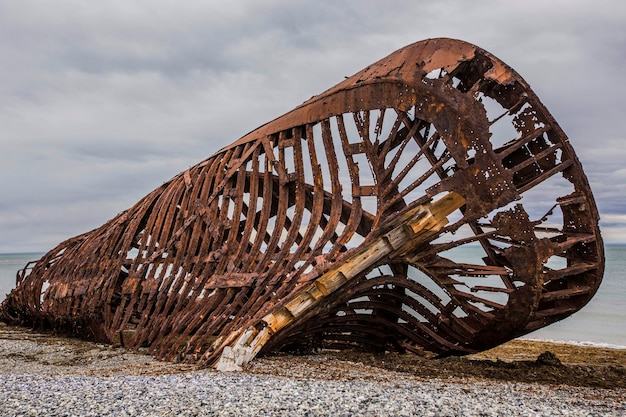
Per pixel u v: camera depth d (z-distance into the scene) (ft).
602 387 34.04
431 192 31.68
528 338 67.36
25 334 60.34
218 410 20.80
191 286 41.50
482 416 20.34
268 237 51.47
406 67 33.37
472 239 33.19
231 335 34.88
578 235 32.78
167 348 40.63
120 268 49.83
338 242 34.01
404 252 34.19
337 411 20.58
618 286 118.83
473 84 33.88
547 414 21.04
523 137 32.09
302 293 33.78
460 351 40.06
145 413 20.45
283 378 29.45
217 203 43.06
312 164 37.22
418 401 22.35
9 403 22.18
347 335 44.11
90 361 41.57
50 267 62.34
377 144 34.01
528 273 31.71
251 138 42.86
